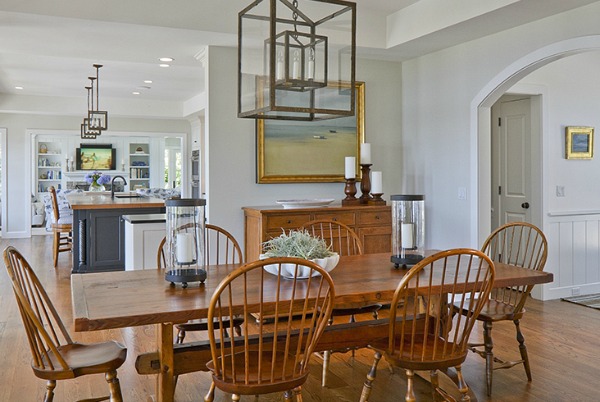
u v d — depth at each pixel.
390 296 2.49
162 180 13.05
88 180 9.75
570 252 5.41
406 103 5.73
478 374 3.37
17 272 2.63
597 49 3.73
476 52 4.75
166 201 2.61
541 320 4.54
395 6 4.78
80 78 7.88
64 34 4.45
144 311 2.11
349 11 2.86
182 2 4.26
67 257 7.99
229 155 5.00
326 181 5.45
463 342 2.46
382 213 5.18
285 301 2.27
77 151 12.30
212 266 3.08
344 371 3.44
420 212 3.07
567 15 3.92
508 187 5.79
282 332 2.81
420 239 3.08
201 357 2.55
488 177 4.84
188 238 2.56
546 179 5.27
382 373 3.41
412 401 2.38
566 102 5.40
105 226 6.54
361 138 5.60
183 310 2.13
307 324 4.35
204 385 3.20
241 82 2.96
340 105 2.85
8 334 4.12
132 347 3.88
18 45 4.86
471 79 4.82
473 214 4.85
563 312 4.80
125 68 7.10
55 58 6.52
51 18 3.96
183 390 3.12
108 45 4.85
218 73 4.91
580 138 5.44
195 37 4.55
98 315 2.05
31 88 8.84
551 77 5.31
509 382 3.23
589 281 5.52
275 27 2.65
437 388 2.90
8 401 2.92
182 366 2.52
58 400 2.94
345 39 2.85
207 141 4.96
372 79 5.64
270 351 2.55
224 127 4.96
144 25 4.17
